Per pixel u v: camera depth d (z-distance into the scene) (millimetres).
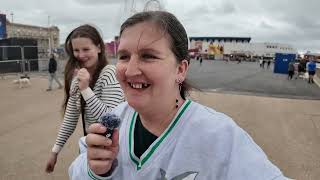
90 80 2248
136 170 1181
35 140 6703
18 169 5168
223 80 24250
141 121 1247
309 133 7656
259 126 8289
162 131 1207
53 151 2551
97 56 2307
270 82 24453
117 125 1169
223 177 1093
